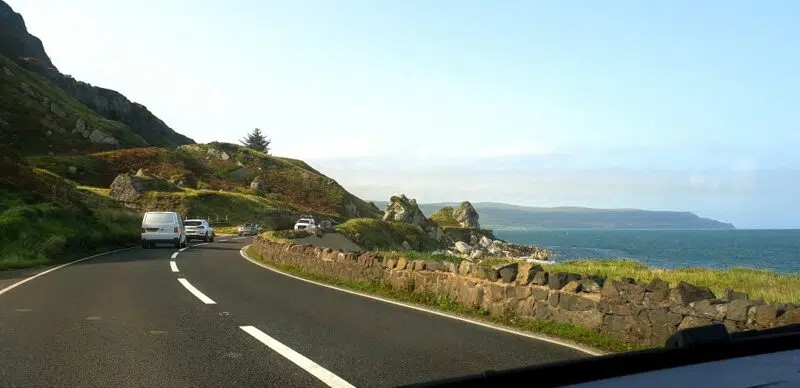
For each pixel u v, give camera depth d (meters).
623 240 191.75
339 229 68.94
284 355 6.97
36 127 118.38
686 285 7.77
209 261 23.22
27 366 6.30
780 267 48.53
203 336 8.08
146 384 5.65
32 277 16.14
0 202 32.25
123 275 16.80
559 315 9.25
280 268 20.98
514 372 3.54
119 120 182.50
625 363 3.80
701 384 3.23
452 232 119.94
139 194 82.94
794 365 3.77
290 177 130.62
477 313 10.80
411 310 11.03
